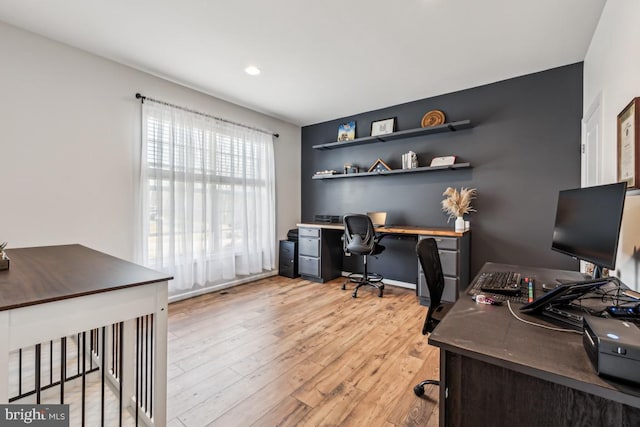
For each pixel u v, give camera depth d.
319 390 1.70
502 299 1.25
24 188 2.31
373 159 4.16
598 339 0.68
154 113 3.03
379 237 3.55
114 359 1.64
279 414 1.51
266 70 2.93
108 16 2.12
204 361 2.02
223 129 3.69
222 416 1.49
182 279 3.24
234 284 3.89
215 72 2.98
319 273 4.04
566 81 2.85
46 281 1.16
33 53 2.34
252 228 4.04
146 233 2.96
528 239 3.07
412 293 3.61
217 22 2.18
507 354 0.78
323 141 4.73
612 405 0.75
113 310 1.10
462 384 0.91
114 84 2.78
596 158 2.18
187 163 3.29
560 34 2.31
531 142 3.04
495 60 2.74
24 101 2.30
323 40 2.41
